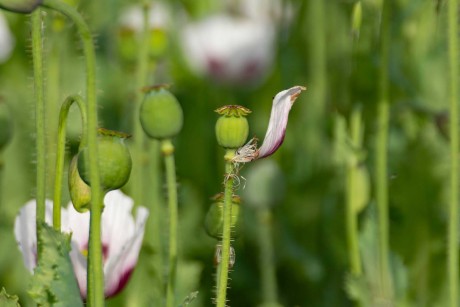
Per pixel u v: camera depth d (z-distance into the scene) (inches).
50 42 52.7
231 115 39.4
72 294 39.9
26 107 66.8
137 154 53.5
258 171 56.7
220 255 42.8
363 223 56.6
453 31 46.9
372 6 53.0
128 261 42.3
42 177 40.1
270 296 57.7
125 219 42.9
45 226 39.6
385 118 50.9
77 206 39.6
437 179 58.9
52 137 52.9
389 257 52.2
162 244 57.8
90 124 37.9
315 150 65.0
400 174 59.1
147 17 54.7
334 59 67.1
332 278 61.2
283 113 39.0
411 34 60.1
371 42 53.0
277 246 62.1
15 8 36.8
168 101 43.8
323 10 65.1
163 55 58.8
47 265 39.7
